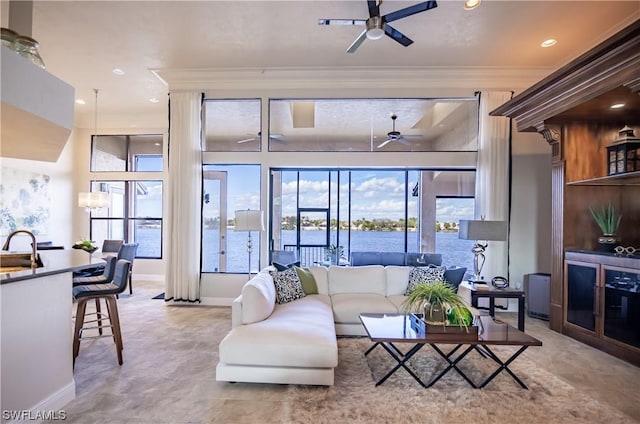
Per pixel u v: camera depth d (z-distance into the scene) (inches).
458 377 111.3
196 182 207.3
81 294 118.0
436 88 206.2
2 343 76.8
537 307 188.2
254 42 167.8
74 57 182.4
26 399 82.7
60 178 275.7
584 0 133.0
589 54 118.2
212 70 199.8
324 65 194.7
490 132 201.9
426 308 111.0
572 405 95.5
